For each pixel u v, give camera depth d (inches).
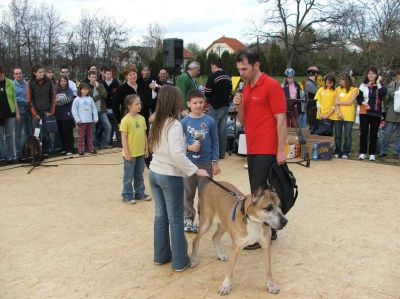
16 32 908.6
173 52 385.4
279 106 166.9
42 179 300.4
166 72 401.4
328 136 383.9
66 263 171.3
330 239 194.9
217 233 172.2
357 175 308.3
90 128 387.5
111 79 417.4
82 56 1010.7
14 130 356.5
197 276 160.1
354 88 363.6
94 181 295.1
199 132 189.5
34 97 362.6
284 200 176.1
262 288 150.6
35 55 942.4
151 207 241.0
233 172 316.5
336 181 291.6
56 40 978.1
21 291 150.3
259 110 171.3
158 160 155.6
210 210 163.3
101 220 220.1
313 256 177.2
